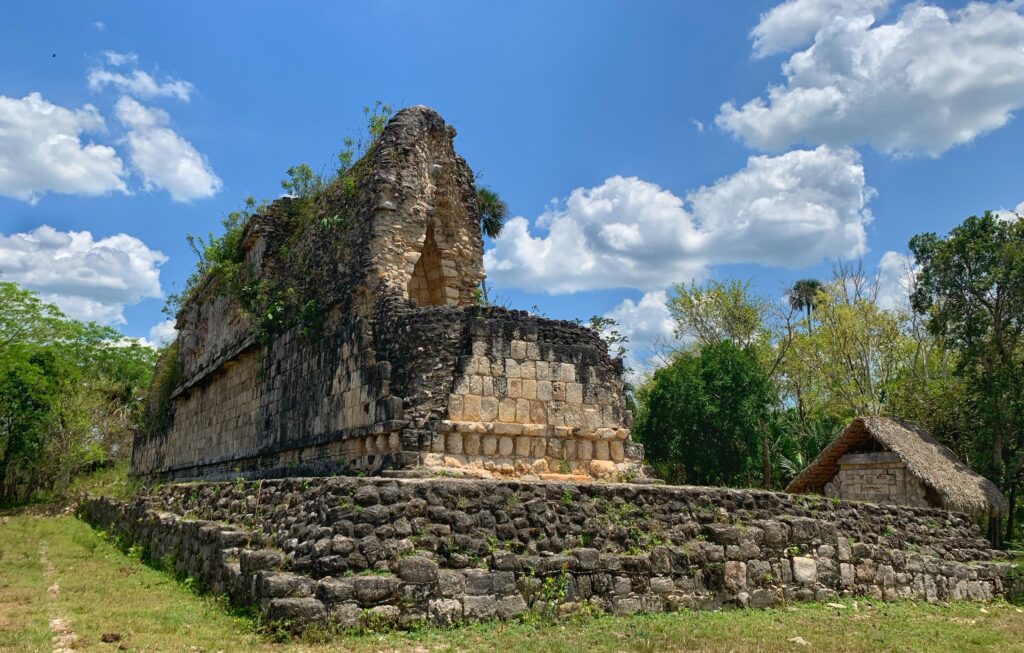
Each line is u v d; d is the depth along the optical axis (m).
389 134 16.86
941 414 27.42
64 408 40.91
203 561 11.95
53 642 7.91
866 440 21.19
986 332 24.64
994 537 20.30
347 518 9.05
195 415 27.28
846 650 9.05
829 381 34.91
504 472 13.77
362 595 8.48
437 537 9.34
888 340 34.47
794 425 35.19
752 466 27.92
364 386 14.65
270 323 20.00
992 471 23.45
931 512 16.31
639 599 10.34
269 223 20.67
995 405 23.77
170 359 31.97
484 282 18.89
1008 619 13.06
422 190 16.80
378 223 15.92
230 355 22.41
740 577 11.41
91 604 10.30
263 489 12.14
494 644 8.20
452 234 18.48
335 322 16.97
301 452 17.41
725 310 36.84
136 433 38.66
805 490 21.98
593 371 15.32
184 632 8.50
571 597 9.83
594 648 8.36
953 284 24.92
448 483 9.83
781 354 35.50
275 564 9.38
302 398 17.69
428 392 13.73
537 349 14.80
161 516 16.02
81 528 25.23
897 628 10.77
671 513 11.62
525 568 9.59
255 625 8.60
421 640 8.23
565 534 10.39
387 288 15.54
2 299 31.84
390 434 13.69
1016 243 24.34
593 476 14.68
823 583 12.52
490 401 14.11
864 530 14.00
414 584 8.80
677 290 38.12
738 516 12.30
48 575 13.52
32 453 40.47
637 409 32.59
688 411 27.09
